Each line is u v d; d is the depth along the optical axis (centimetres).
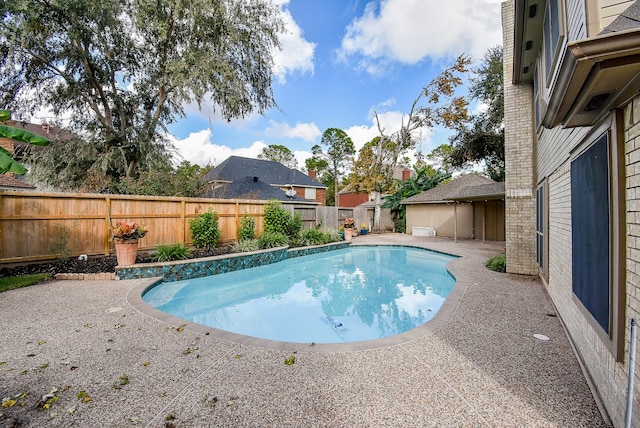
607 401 242
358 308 642
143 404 250
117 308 497
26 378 288
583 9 259
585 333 315
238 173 2508
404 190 2231
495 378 291
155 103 1460
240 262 933
